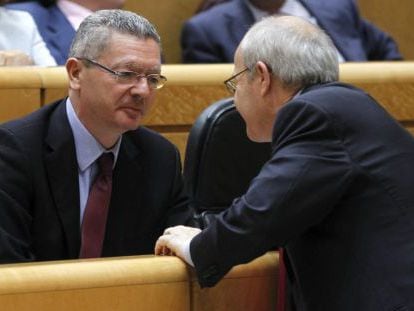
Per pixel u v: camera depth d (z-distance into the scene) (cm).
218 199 664
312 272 512
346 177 499
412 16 1264
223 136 657
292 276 529
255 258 507
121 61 587
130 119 594
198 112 819
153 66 595
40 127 605
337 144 504
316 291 510
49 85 771
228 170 662
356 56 1020
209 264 502
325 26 1013
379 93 853
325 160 499
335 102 516
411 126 864
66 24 912
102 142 606
